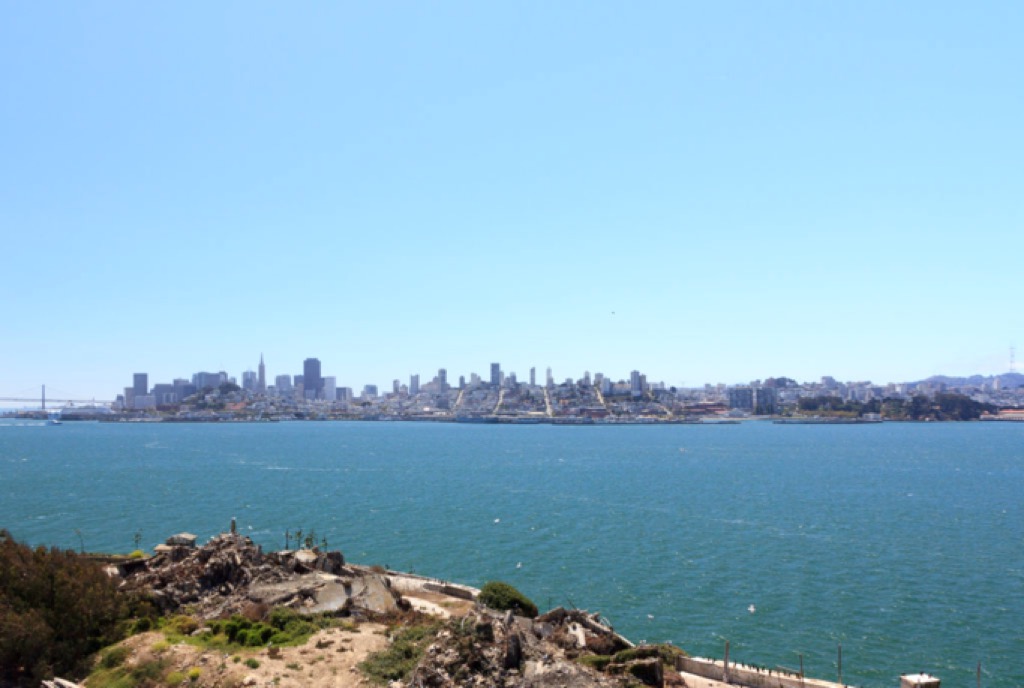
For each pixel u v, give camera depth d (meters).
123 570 60.91
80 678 44.31
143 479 196.50
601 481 199.25
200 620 50.66
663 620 75.81
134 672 42.88
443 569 96.62
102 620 48.81
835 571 95.31
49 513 138.12
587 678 38.50
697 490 178.88
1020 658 65.56
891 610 78.75
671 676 48.59
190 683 40.88
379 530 122.81
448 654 39.34
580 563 99.88
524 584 89.44
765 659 65.25
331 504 151.50
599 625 54.50
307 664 42.22
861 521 133.38
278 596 53.34
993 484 191.12
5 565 50.25
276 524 128.00
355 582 57.47
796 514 141.25
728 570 95.94
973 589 86.75
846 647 68.19
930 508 149.12
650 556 104.00
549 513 141.38
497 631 41.72
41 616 46.53
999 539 116.38
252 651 44.62
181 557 62.00
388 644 45.12
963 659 65.38
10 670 44.72
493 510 144.88
